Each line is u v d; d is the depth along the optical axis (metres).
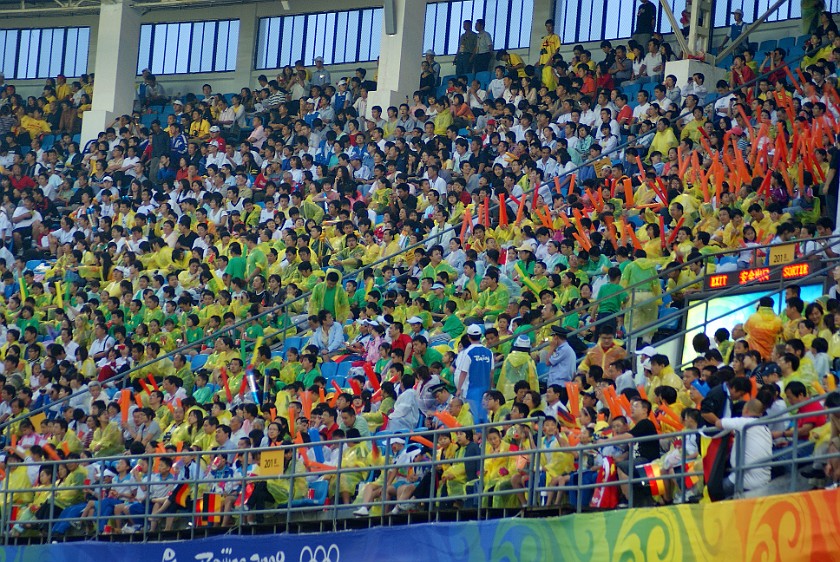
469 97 76.25
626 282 49.88
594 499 37.56
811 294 45.00
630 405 38.62
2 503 51.75
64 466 51.19
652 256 52.25
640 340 49.19
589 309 50.62
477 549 39.62
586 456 38.69
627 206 56.91
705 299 47.91
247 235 65.81
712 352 39.66
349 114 77.81
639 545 35.38
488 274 53.03
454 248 58.22
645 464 36.72
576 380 43.16
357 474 44.47
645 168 61.53
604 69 73.12
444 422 42.31
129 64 89.31
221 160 78.38
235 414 49.84
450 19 88.62
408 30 79.50
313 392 49.03
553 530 37.66
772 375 37.41
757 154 55.91
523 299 51.12
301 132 77.25
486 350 46.06
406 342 51.31
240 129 83.69
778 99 59.44
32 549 49.94
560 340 46.12
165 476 47.75
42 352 63.91
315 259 62.78
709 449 34.16
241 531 45.59
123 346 60.97
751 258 49.84
